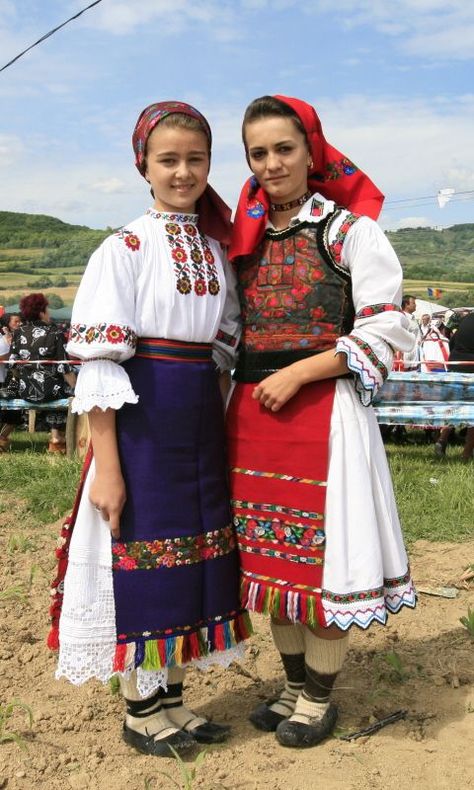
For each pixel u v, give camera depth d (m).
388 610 2.56
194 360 2.51
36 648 3.40
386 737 2.69
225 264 2.65
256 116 2.49
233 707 2.94
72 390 7.83
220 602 2.55
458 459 7.57
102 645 2.44
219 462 2.60
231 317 2.68
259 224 2.57
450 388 7.18
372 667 3.21
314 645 2.60
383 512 2.54
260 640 3.50
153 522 2.44
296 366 2.47
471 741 2.65
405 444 9.24
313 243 2.52
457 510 5.13
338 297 2.51
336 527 2.45
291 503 2.50
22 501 5.61
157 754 2.58
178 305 2.45
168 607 2.44
